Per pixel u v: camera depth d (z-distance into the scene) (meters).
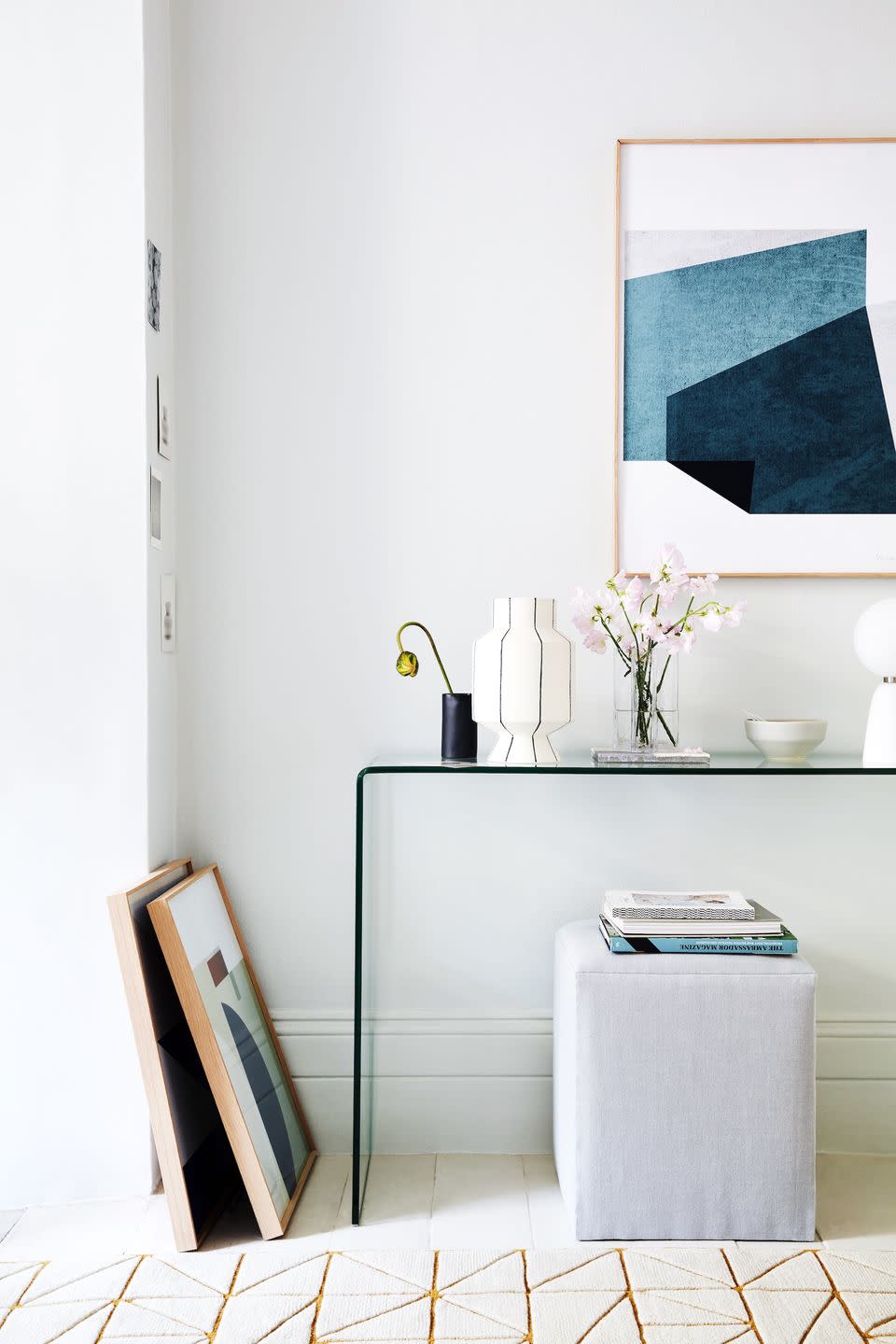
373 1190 1.80
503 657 1.77
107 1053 1.78
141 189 1.79
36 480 1.79
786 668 1.98
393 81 1.97
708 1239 1.63
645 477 1.97
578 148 1.97
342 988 1.99
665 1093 1.63
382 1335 1.38
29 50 1.78
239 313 1.97
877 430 1.97
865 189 1.96
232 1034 1.73
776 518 1.97
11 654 1.79
